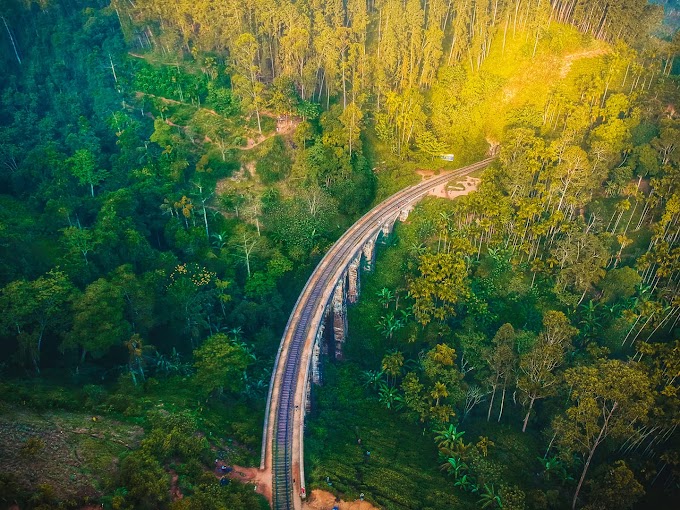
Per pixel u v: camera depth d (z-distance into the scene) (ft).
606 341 352.90
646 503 286.66
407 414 309.63
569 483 279.69
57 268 293.02
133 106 481.87
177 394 271.90
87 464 209.46
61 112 475.31
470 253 384.68
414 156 474.49
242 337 341.62
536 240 403.13
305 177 437.99
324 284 359.46
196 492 200.75
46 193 363.56
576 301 365.81
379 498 241.14
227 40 497.87
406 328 369.50
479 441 289.94
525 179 396.57
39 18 525.34
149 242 378.73
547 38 527.81
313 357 313.32
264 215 417.08
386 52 495.82
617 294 370.73
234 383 281.33
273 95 441.27
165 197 392.27
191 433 235.20
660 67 529.04
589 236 369.50
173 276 334.24
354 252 384.27
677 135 418.51
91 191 389.60
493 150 491.72
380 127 476.13
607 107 458.09
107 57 523.70
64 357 278.87
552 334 306.14
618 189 428.56
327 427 295.89
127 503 190.70
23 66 510.17
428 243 415.85
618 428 253.24
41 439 214.48
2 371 255.09
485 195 391.24
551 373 302.45
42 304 266.98
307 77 477.36
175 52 526.98
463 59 525.34
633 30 525.75
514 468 286.25
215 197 423.23
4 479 184.55
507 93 506.89
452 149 479.82
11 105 470.80
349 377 344.08
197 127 457.68
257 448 256.73
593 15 539.29
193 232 380.78
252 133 454.81
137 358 268.41
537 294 377.91
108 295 277.23
